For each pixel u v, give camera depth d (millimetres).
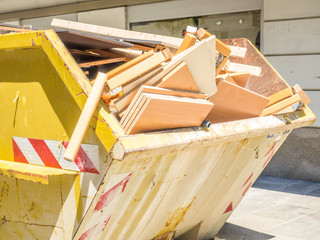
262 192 5844
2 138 2561
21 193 2471
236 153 3160
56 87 2283
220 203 3559
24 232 2521
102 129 2055
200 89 2572
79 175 2225
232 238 4004
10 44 2336
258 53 4043
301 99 3713
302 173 6582
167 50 2266
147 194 2523
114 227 2512
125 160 2021
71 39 2461
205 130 2562
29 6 9367
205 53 2439
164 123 2266
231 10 6961
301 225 4398
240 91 2943
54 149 2336
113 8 8148
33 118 2404
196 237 3598
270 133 3324
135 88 2236
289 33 6445
